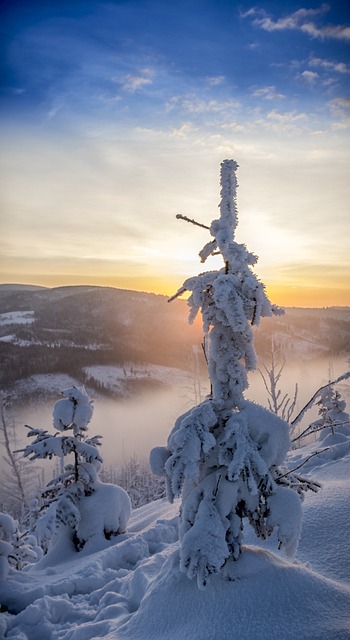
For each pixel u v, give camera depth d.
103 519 10.17
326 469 10.09
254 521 5.07
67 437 10.60
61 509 9.88
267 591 4.53
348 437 14.16
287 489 4.98
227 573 4.81
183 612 4.71
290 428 5.09
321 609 4.25
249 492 4.92
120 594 6.31
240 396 5.21
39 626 5.75
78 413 10.66
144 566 6.56
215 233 5.15
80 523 10.12
